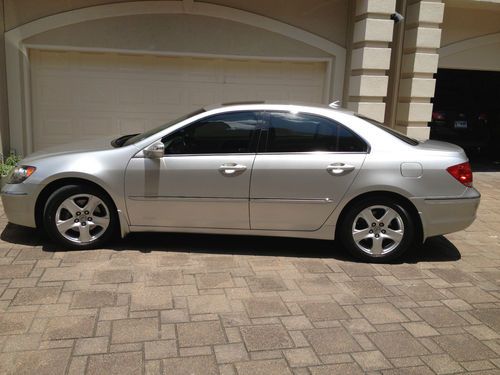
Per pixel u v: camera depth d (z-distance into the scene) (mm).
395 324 3928
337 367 3316
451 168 5043
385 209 5070
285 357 3404
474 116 11719
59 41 8570
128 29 8688
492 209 7691
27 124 8727
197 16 8836
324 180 4988
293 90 9516
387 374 3270
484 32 10227
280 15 9070
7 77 8469
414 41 9031
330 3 9133
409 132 9273
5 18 8328
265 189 5008
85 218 5141
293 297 4316
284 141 5078
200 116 5117
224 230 5168
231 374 3193
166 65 9031
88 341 3496
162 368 3225
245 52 9109
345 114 5176
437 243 6008
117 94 9000
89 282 4434
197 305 4090
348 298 4348
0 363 3215
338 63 9328
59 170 5027
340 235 5184
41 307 3953
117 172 5023
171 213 5098
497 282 4871
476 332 3861
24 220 5176
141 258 5043
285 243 5672
